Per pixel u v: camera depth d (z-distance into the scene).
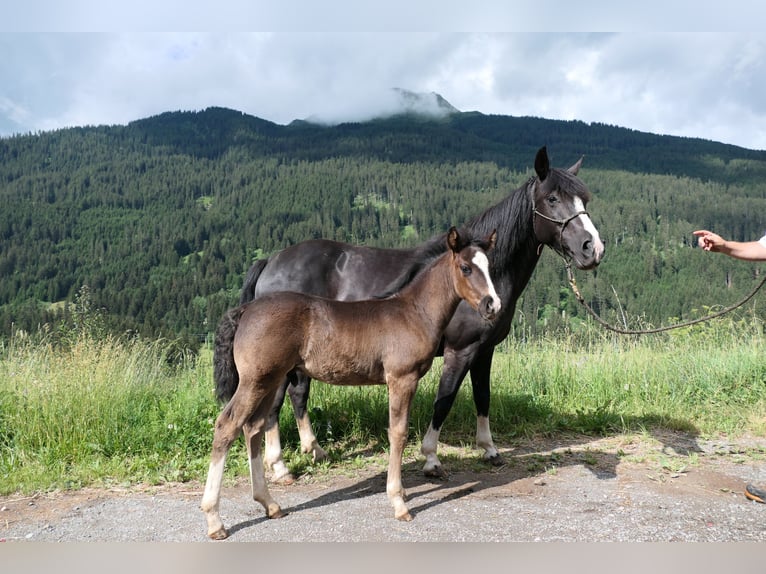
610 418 6.52
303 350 4.05
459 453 5.59
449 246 4.16
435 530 3.70
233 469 4.98
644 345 8.89
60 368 6.61
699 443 5.90
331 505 4.24
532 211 5.11
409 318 4.19
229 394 4.04
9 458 5.00
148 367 7.56
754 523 3.81
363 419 6.11
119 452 5.25
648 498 4.31
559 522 3.82
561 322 9.20
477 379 5.33
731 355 8.20
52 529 3.75
